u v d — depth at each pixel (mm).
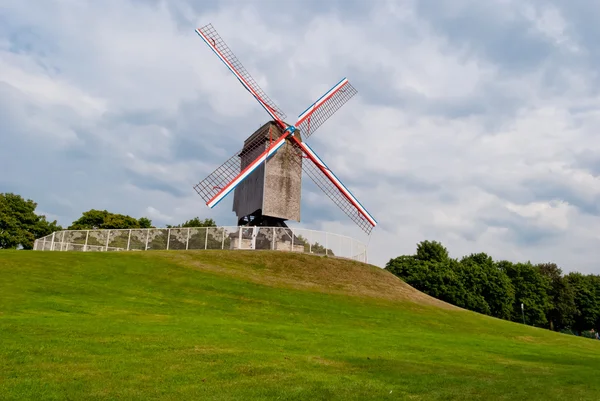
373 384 12867
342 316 29375
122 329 17922
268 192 43344
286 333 21078
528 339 31719
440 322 32500
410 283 83875
